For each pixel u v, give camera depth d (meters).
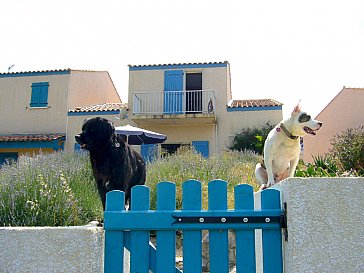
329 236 2.32
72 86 20.17
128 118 18.84
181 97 18.89
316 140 18.55
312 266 2.29
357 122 16.66
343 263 2.29
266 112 18.39
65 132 19.53
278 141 4.20
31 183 5.66
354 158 10.36
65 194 5.51
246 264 2.50
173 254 2.54
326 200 2.36
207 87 18.89
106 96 23.38
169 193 2.62
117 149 4.75
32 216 4.96
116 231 2.57
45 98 20.12
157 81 19.14
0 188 5.61
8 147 19.19
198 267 2.51
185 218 2.54
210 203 2.58
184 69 19.11
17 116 20.23
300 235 2.33
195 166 9.66
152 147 16.62
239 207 2.58
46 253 2.41
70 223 5.23
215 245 2.53
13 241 2.43
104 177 4.68
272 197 2.60
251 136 17.61
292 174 4.34
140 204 2.61
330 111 17.95
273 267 2.51
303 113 4.09
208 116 17.88
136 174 5.50
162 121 18.53
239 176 9.30
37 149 19.67
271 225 2.50
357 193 2.36
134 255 2.55
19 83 20.53
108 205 2.62
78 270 2.39
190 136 18.72
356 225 2.32
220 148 18.36
